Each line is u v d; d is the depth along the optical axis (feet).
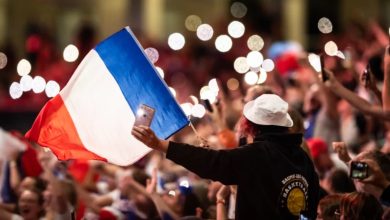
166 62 107.86
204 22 145.07
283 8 141.69
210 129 59.41
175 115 41.50
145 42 116.47
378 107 48.70
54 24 137.59
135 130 38.52
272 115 40.60
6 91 108.58
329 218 43.14
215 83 57.93
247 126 41.01
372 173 42.75
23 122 97.40
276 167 39.73
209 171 38.91
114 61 43.29
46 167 53.62
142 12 137.49
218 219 45.09
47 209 53.11
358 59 76.38
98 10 136.46
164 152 38.73
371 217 40.63
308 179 40.70
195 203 51.47
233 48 108.99
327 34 106.22
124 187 54.13
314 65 60.39
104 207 55.42
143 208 53.78
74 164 60.85
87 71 43.70
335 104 62.23
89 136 43.37
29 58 107.45
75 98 43.80
